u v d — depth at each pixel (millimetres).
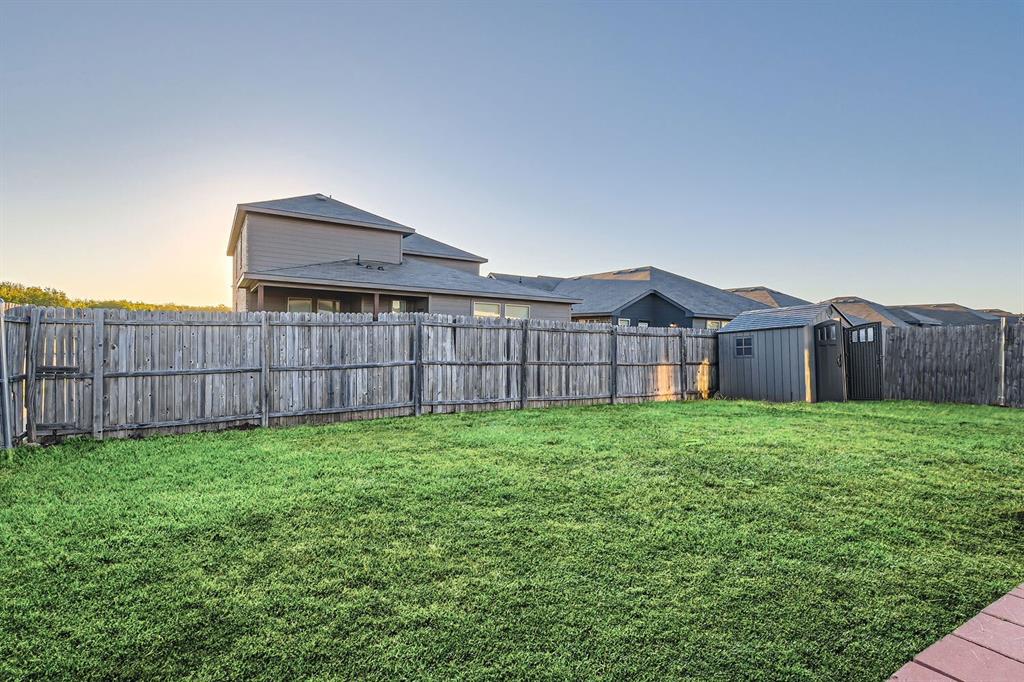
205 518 3484
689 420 8016
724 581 2592
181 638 2098
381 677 1856
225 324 7168
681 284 28000
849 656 1968
